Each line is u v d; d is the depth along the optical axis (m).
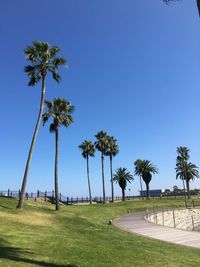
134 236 26.67
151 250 19.38
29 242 18.30
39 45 40.59
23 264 12.67
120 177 110.25
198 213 80.06
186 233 28.86
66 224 30.95
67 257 15.17
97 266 13.98
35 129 39.03
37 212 36.69
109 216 54.72
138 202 87.75
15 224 25.70
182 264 15.84
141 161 120.00
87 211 54.91
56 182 50.22
